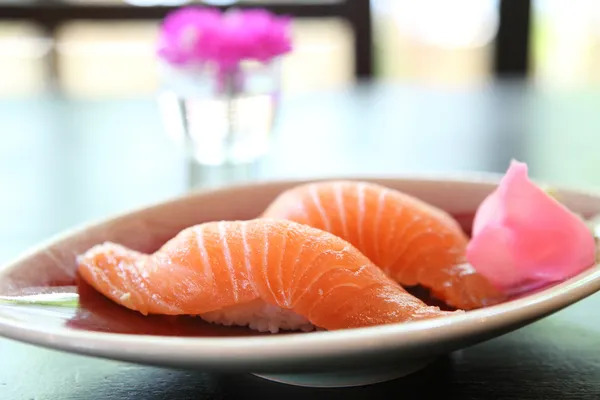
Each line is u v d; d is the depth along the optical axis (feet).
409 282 0.88
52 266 0.85
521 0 3.24
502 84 2.66
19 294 0.81
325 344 0.67
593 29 3.26
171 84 1.39
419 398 0.77
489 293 0.86
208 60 1.36
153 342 0.68
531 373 0.80
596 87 2.56
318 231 0.81
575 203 0.95
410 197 0.94
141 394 0.79
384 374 0.79
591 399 0.77
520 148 1.65
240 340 0.68
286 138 1.81
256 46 1.36
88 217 1.25
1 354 0.85
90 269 0.84
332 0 3.25
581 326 0.87
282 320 0.82
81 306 0.82
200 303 0.79
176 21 1.38
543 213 0.85
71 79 3.33
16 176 1.49
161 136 1.81
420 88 2.59
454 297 0.86
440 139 1.76
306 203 0.89
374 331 0.68
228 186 1.00
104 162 1.59
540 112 2.06
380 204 0.89
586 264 0.84
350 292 0.78
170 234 0.95
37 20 3.21
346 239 0.87
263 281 0.78
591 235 0.85
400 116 2.07
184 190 1.36
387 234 0.88
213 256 0.80
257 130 1.45
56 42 3.27
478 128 1.87
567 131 1.81
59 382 0.81
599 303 0.91
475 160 1.55
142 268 0.83
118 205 1.30
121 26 3.24
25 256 0.85
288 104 2.30
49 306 0.81
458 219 0.99
